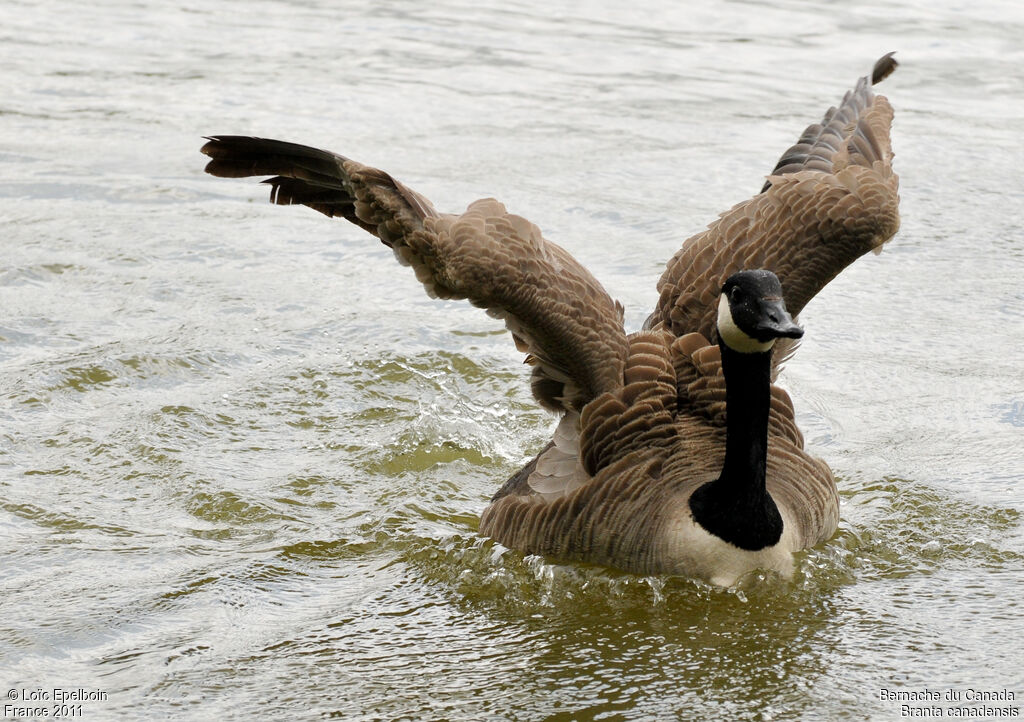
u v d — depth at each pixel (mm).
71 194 19688
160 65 26734
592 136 22781
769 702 8695
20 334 15102
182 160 21328
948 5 31969
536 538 10766
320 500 12086
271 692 8852
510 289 10102
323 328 15688
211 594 10258
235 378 14406
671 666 9203
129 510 11734
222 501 11922
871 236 11312
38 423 13242
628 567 10445
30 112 23500
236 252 17906
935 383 14438
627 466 10586
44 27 29656
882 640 9531
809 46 28641
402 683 8984
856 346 15469
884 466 12570
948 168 21422
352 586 10516
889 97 24984
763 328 9477
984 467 12531
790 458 10891
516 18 31312
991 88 25641
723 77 26391
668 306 11820
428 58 27688
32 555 10828
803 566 10594
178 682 8945
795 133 22875
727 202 19734
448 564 10875
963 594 10258
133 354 14680
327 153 10555
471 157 21469
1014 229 19016
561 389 11211
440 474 12711
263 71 26391
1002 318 16188
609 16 31516
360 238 18750
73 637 9555
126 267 17141
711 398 11008
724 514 10195
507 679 9047
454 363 14969
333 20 30906
